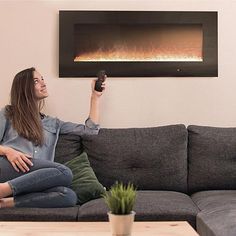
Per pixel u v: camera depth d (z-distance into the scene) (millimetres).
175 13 2924
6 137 2512
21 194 2057
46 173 2090
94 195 2250
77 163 2457
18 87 2562
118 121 2938
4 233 1434
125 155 2516
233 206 1917
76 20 2916
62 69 2906
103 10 2928
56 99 2930
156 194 2285
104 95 2924
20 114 2502
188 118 2938
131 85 2932
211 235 1612
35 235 1404
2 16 2916
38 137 2473
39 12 2928
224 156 2523
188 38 2936
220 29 2936
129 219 1250
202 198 2238
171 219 1898
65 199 2062
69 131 2652
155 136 2574
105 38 2924
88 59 2922
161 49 2930
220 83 2941
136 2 2938
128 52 2926
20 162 2207
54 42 2934
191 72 2922
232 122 2936
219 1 2936
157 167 2502
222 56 2943
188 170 2555
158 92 2939
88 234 1421
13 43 2922
